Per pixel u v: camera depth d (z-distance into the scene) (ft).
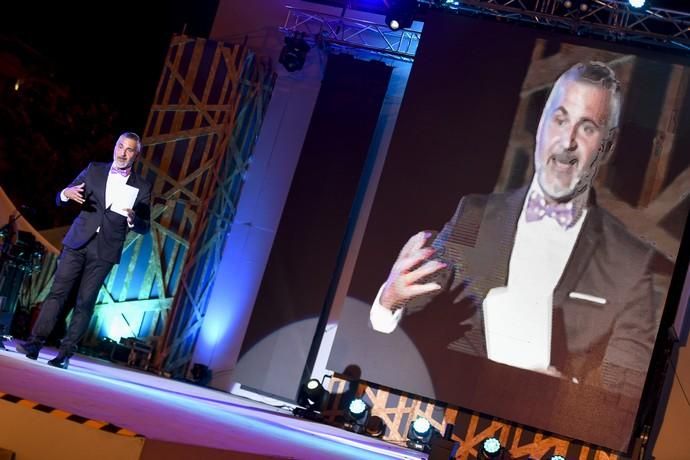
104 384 19.81
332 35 42.93
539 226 37.70
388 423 38.42
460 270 38.01
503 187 38.24
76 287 36.19
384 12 42.68
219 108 41.75
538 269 37.45
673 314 37.86
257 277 42.14
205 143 41.75
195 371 41.29
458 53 39.37
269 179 42.80
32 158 52.34
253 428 19.74
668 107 37.50
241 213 42.78
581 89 38.22
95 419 10.74
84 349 40.34
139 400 17.65
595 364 36.37
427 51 39.55
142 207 23.82
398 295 38.24
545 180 37.96
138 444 10.35
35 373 16.87
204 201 41.37
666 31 39.09
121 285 41.68
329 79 42.06
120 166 23.39
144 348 40.42
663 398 35.99
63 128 52.16
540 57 38.75
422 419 37.29
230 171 42.42
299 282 40.78
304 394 38.83
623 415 35.83
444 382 37.42
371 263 38.65
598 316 36.68
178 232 41.52
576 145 37.88
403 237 38.60
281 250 41.16
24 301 37.27
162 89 42.29
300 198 41.47
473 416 37.78
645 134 37.50
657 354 37.83
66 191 22.71
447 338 37.65
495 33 39.27
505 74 38.93
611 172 37.52
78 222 23.07
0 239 27.58
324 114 41.86
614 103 37.88
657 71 37.78
